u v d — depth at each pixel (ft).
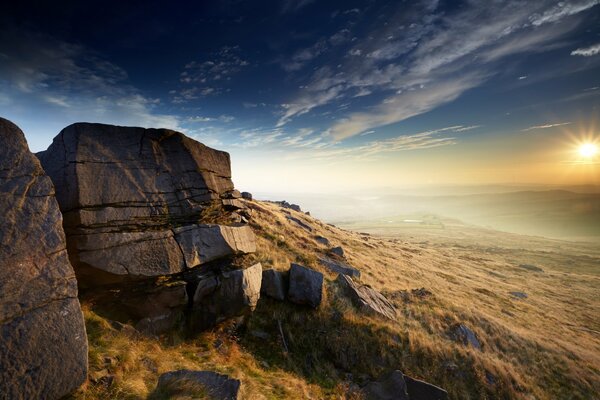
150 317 36.40
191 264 41.09
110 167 37.19
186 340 38.60
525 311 116.78
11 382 19.24
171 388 23.95
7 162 25.11
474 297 120.06
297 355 48.11
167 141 46.14
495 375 55.67
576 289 183.52
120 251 34.45
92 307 32.81
